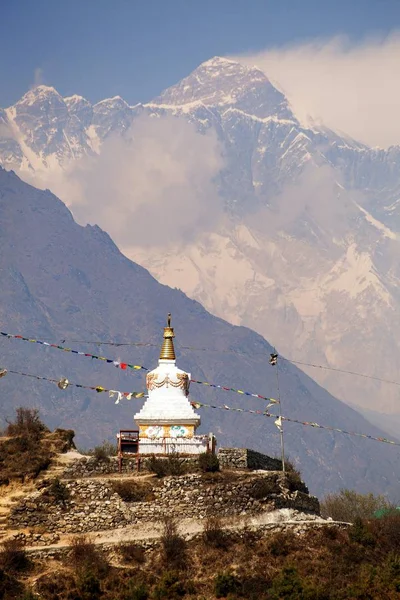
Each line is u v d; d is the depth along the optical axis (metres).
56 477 196.12
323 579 181.62
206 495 192.25
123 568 180.38
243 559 183.88
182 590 176.62
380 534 196.88
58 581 174.88
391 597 177.25
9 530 185.62
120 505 189.50
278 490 197.00
